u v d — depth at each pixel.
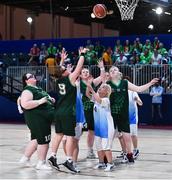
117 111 9.34
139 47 21.38
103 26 39.03
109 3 28.73
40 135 8.73
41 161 8.85
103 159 9.04
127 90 9.38
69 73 8.54
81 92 9.88
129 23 36.66
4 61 23.70
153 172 8.62
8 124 20.36
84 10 31.66
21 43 25.22
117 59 20.81
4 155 10.69
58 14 33.41
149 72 19.30
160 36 22.44
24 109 8.77
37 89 8.85
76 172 8.50
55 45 24.48
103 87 8.82
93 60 20.42
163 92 19.59
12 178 8.05
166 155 10.77
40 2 29.03
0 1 28.70
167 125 19.67
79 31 36.38
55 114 8.62
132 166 9.25
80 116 8.89
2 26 29.56
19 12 31.17
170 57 20.36
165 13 31.64
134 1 18.72
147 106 19.95
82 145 12.53
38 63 22.66
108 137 8.77
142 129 18.09
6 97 22.14
